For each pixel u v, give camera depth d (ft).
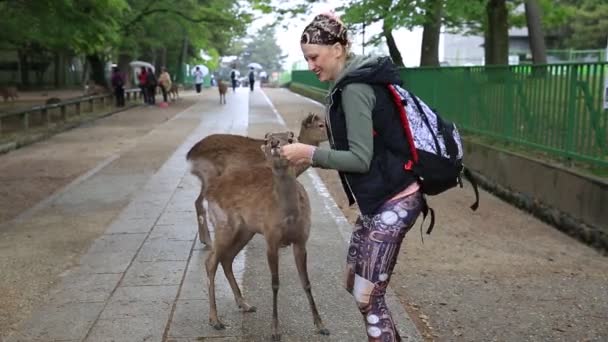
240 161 17.24
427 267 18.04
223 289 15.76
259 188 12.64
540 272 17.66
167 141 46.29
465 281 16.90
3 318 14.34
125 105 85.71
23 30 55.67
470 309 15.02
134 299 15.16
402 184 9.10
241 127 55.93
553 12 60.70
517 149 28.04
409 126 9.06
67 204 25.80
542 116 26.09
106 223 22.70
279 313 14.29
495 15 49.52
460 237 21.29
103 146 44.91
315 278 16.55
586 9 118.32
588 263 18.53
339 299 15.08
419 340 12.92
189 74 185.98
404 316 14.08
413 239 20.97
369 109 8.86
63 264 18.10
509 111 29.37
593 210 20.54
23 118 52.47
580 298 15.67
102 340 12.97
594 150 22.16
